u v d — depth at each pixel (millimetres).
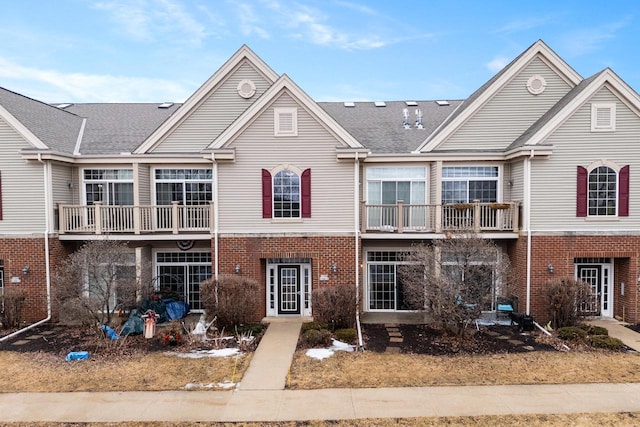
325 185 16047
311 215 16078
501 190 17094
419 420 8359
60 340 13711
